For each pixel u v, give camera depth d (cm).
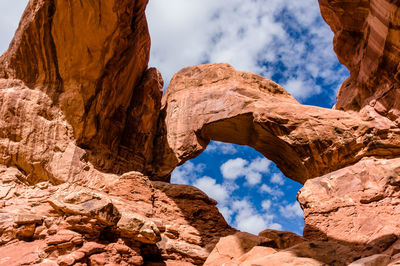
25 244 933
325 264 774
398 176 1221
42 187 1324
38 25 1458
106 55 1570
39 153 1379
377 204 1154
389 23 1283
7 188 1241
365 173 1287
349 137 1520
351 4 1579
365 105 1606
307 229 1102
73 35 1488
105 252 918
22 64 1514
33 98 1462
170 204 1428
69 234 895
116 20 1505
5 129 1370
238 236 1111
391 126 1426
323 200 1178
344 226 1042
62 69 1530
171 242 1194
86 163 1486
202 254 1173
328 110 1669
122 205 1222
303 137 1597
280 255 843
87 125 1555
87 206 962
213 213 1466
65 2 1432
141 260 966
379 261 692
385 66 1441
